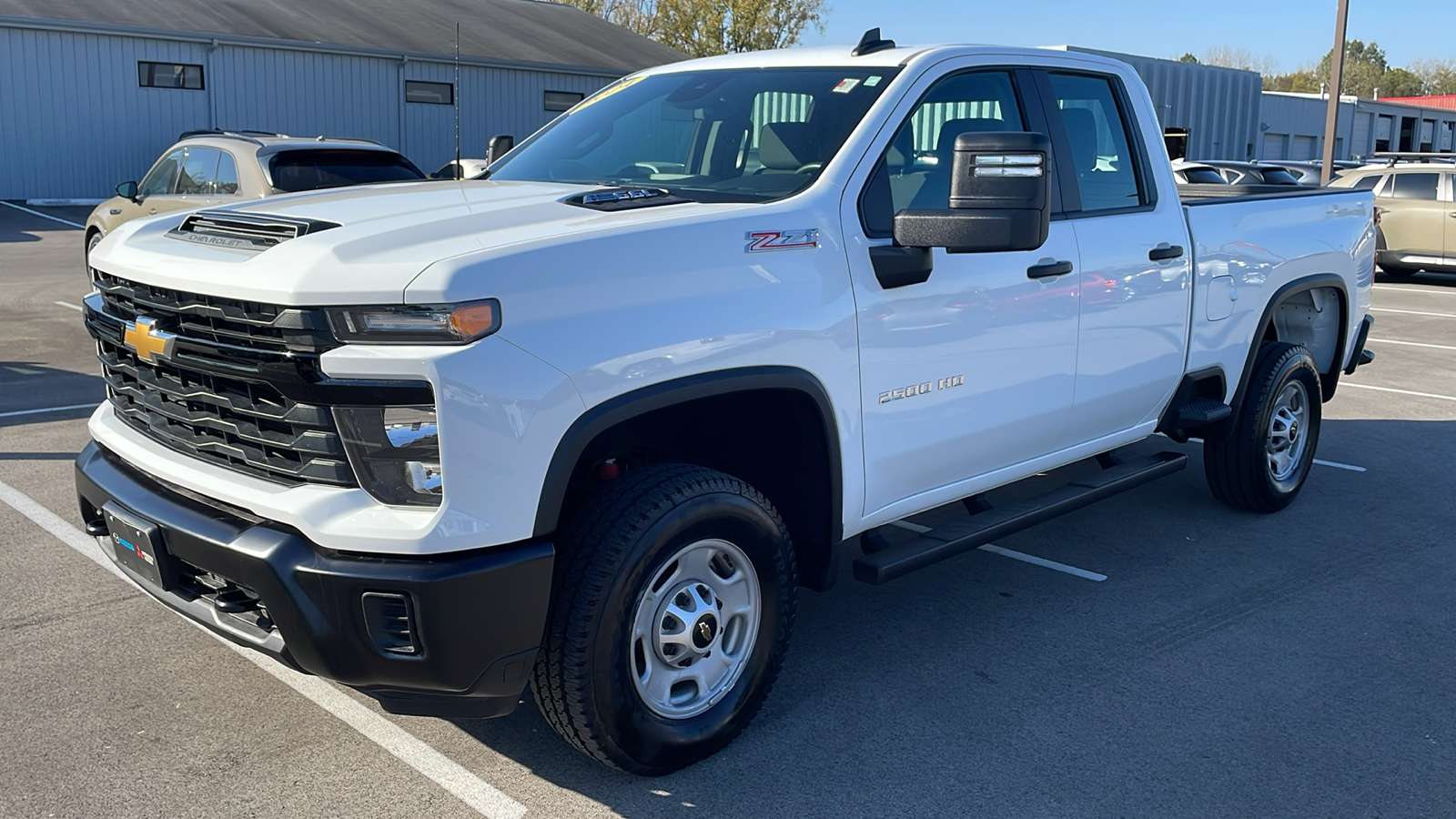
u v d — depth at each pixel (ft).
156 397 10.48
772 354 10.59
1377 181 59.67
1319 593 15.78
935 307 12.23
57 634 13.39
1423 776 10.93
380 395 8.59
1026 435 14.05
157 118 83.46
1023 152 10.59
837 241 11.32
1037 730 11.71
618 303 9.48
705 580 10.66
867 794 10.43
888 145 12.17
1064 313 13.94
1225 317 17.19
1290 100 140.26
